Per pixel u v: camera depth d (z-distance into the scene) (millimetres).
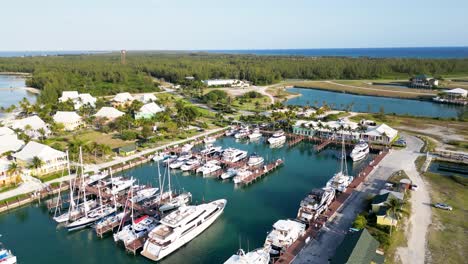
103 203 82625
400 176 92688
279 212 78688
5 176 90188
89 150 109938
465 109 196500
